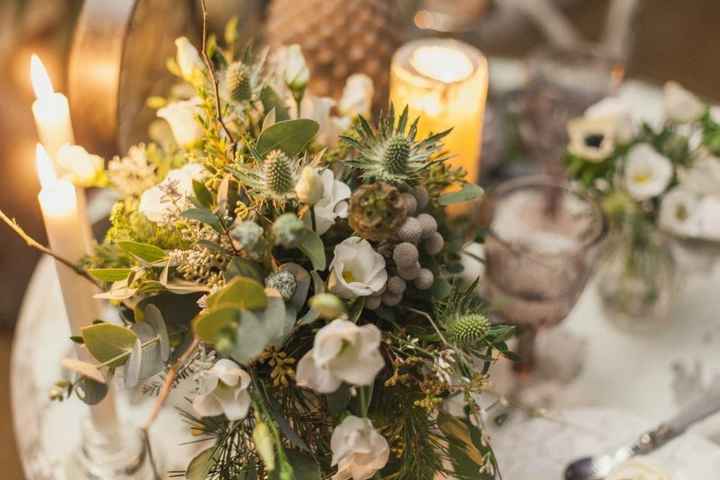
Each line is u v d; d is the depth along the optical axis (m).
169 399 0.91
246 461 0.71
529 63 1.17
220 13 1.12
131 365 0.68
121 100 0.93
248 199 0.71
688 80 2.36
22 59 1.42
